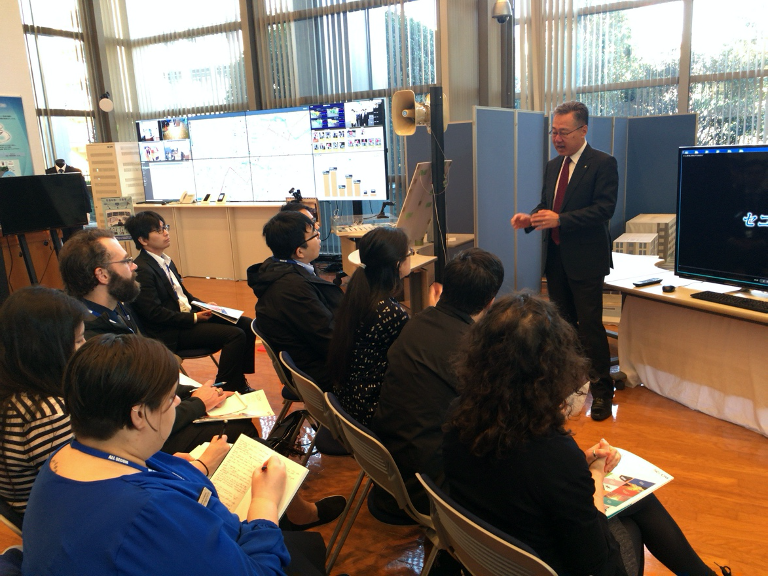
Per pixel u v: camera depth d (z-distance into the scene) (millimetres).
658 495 2305
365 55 7180
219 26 7891
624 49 6109
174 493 953
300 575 1371
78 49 8250
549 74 6473
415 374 1623
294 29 7504
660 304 3164
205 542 921
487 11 6719
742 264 2684
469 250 1719
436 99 3240
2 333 1278
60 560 859
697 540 2027
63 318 1329
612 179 2828
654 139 5555
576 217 2814
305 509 2168
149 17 8422
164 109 8672
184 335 3082
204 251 7258
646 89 6090
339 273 6340
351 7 7102
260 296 2580
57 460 991
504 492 1098
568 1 6199
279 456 1468
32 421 1277
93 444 982
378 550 2076
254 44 7766
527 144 4355
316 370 2496
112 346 987
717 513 2174
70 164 8375
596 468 1407
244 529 1119
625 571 1229
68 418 1313
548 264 3145
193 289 6590
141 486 939
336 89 7434
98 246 2162
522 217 3012
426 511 1622
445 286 1699
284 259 2652
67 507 898
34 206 4527
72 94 8273
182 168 7660
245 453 1503
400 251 1998
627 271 3502
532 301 1130
